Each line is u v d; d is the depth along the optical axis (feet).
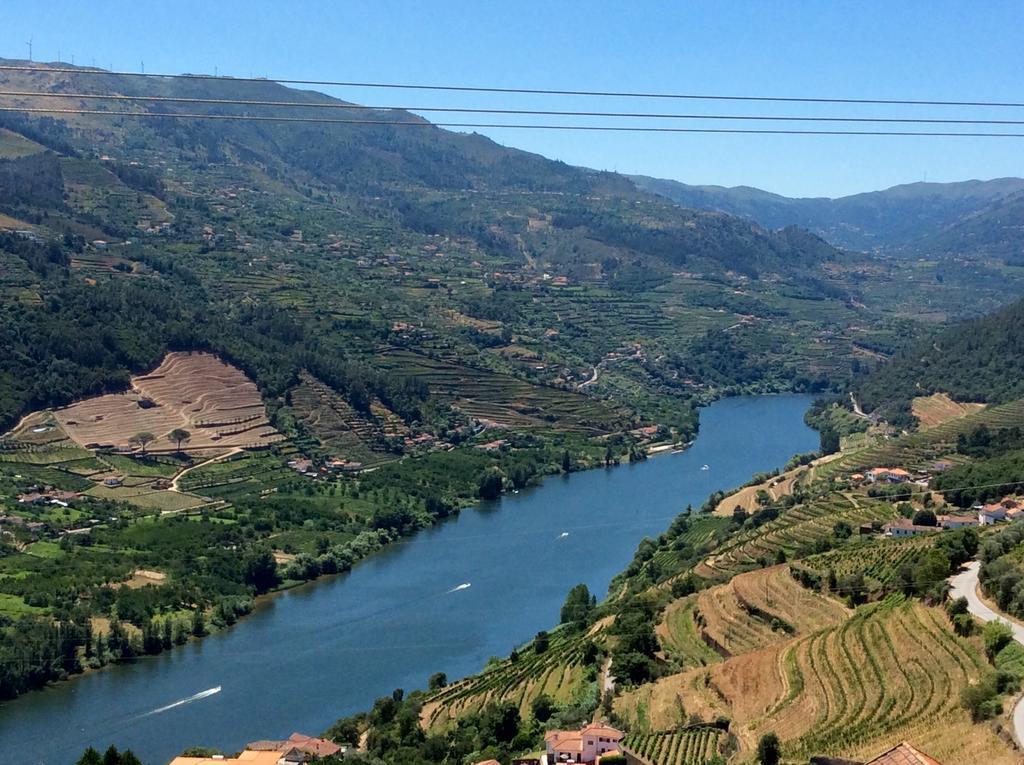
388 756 482.69
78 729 534.78
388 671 612.70
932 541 628.28
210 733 529.86
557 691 555.28
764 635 575.38
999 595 465.47
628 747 434.30
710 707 482.28
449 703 549.13
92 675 608.19
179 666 621.31
